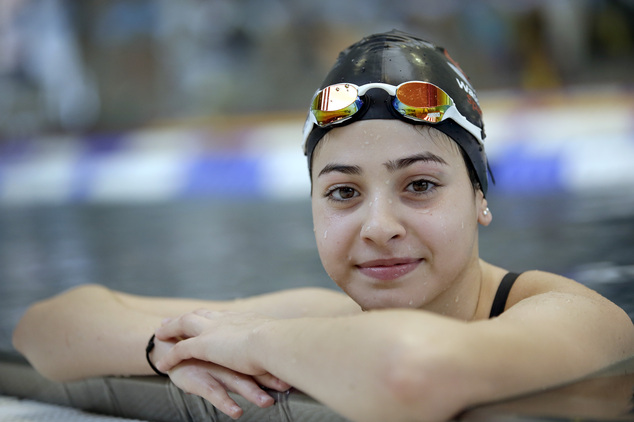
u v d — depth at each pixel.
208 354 1.26
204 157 8.95
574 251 2.96
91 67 12.76
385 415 0.95
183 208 6.55
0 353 1.85
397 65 1.28
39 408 1.63
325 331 1.05
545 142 7.40
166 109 12.70
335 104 1.24
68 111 12.59
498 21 12.39
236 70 12.94
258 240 4.33
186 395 1.35
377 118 1.23
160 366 1.36
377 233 1.19
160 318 1.55
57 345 1.59
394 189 1.23
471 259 1.37
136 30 12.76
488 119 8.91
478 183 1.36
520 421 0.95
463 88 1.37
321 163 1.29
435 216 1.22
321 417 1.12
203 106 12.70
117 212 6.58
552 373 1.04
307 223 5.00
